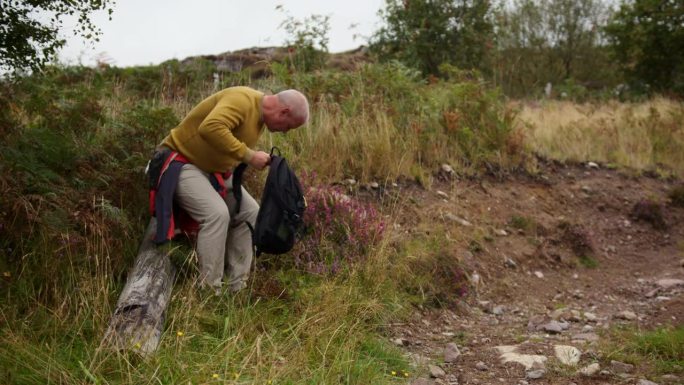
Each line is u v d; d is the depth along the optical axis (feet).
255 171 17.26
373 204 20.89
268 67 28.04
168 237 12.58
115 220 13.14
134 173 14.60
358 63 29.14
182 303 11.91
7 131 12.86
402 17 47.50
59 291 11.73
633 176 31.12
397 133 24.36
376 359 12.71
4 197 11.76
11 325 10.52
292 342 12.16
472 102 28.63
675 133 36.32
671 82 60.70
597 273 22.65
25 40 12.60
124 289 11.69
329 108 24.21
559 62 74.08
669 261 24.35
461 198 23.86
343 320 13.39
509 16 73.46
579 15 75.05
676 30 57.26
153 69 28.04
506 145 27.96
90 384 9.25
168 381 9.73
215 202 13.06
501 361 13.65
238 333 11.52
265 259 15.47
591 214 26.81
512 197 25.72
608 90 64.80
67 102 16.14
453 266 19.11
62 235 12.03
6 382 9.10
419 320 16.31
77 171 14.05
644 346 14.23
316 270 15.43
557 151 31.30
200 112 13.20
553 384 12.39
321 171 20.74
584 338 15.34
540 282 21.03
